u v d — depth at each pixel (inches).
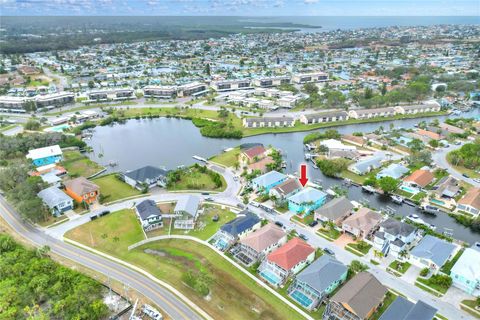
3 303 3014.3
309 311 3065.9
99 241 4101.9
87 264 3693.4
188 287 3351.4
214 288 3331.7
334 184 5590.6
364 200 5073.8
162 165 6525.6
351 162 6225.4
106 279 3457.2
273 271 3526.1
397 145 7022.6
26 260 3619.6
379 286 3134.8
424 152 6077.8
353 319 2874.0
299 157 6727.4
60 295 3179.1
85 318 2930.6
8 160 6441.9
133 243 4067.4
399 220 4382.4
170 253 3880.4
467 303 3112.7
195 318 3004.4
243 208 4803.2
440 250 3607.3
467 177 5625.0
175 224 4379.9
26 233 4274.1
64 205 4726.9
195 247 3976.4
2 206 4938.5
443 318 2960.1
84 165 6402.6
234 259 3747.5
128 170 6304.1
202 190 5354.3
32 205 4384.8
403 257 3703.3
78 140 7357.3
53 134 7209.6
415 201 4943.4
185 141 7844.5
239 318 3002.0
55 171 5885.8
